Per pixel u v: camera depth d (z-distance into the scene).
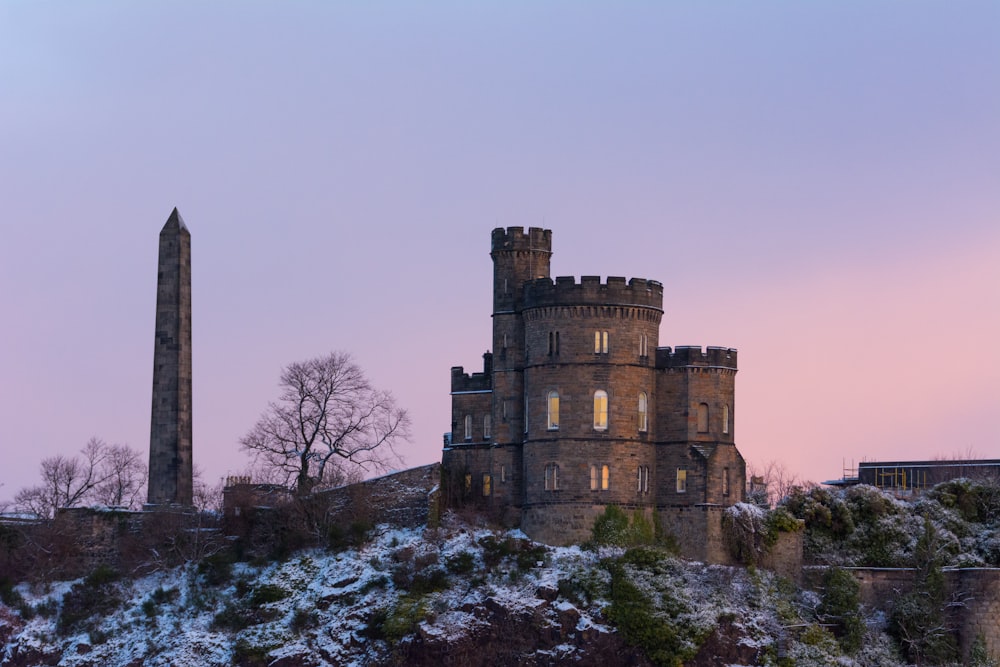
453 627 146.38
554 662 143.88
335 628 149.50
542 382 156.00
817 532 157.12
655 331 158.25
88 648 152.00
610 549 151.25
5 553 161.88
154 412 172.00
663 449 157.12
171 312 173.12
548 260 164.00
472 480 164.75
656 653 143.12
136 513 164.12
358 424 171.38
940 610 148.12
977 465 180.50
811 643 145.62
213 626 152.00
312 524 161.88
